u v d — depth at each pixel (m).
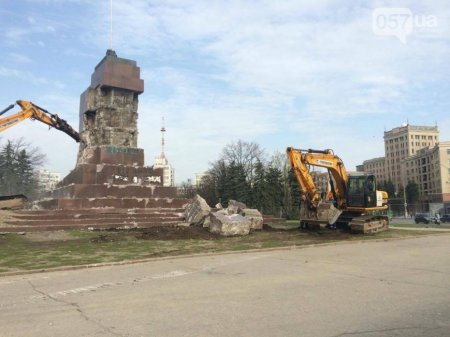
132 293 9.44
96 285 10.48
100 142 31.75
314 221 26.14
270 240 21.36
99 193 29.33
